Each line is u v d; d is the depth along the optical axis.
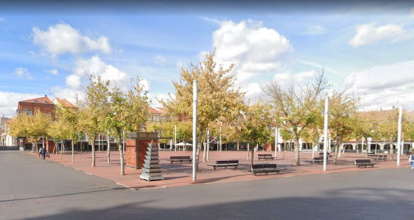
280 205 9.43
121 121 16.50
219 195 11.20
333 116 26.94
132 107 17.02
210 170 21.03
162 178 15.49
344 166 25.73
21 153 49.72
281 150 74.88
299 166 25.52
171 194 11.41
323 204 9.63
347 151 68.12
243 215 8.14
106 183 14.29
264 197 10.80
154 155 15.39
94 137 23.70
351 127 26.89
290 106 25.80
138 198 10.56
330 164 28.09
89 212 8.45
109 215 8.11
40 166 23.83
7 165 24.77
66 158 35.09
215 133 33.12
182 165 25.28
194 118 15.52
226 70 22.19
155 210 8.69
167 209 8.82
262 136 20.41
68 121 25.64
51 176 17.06
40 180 15.34
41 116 48.62
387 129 37.06
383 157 37.72
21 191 11.98
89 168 22.09
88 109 21.81
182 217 7.89
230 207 9.11
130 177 16.59
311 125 27.11
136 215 8.12
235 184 14.26
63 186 13.32
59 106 26.78
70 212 8.44
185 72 22.02
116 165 24.80
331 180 15.91
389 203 9.85
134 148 21.86
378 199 10.53
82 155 42.75
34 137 48.88
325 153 21.55
